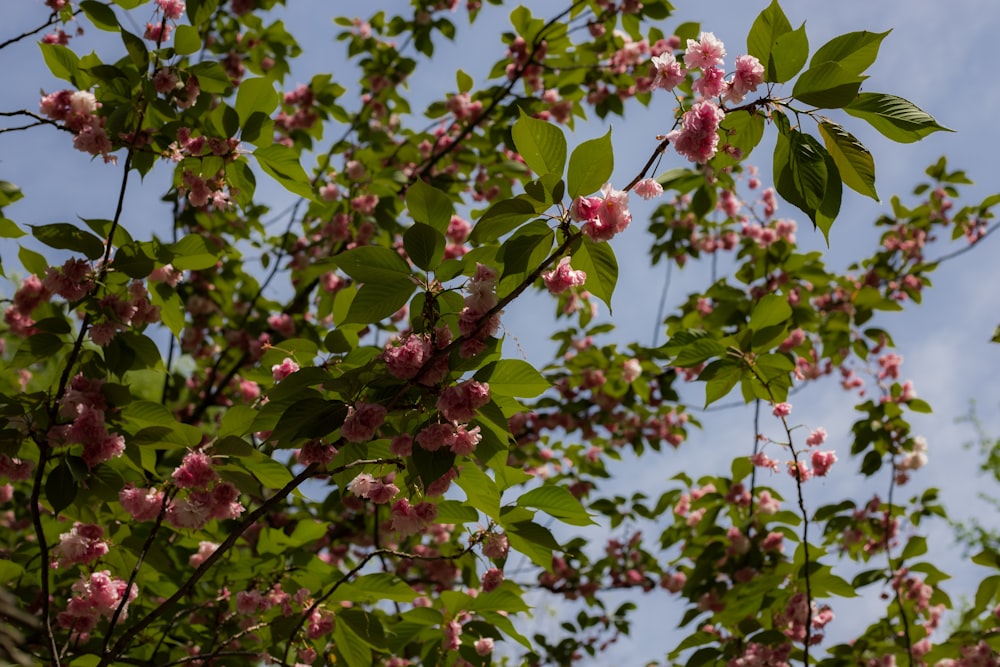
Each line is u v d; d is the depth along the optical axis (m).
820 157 2.04
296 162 3.56
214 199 3.65
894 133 2.04
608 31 6.07
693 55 2.27
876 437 5.11
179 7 3.72
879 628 4.73
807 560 3.77
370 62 6.63
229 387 6.57
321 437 2.40
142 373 7.17
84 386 2.87
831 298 7.27
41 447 2.78
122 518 3.39
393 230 6.05
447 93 6.38
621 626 7.01
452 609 3.38
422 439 2.31
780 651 4.06
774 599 4.02
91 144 3.29
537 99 5.78
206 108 3.64
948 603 4.82
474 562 4.80
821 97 2.04
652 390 6.96
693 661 4.06
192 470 2.67
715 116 2.19
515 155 6.68
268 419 2.45
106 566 3.16
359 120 6.75
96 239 2.97
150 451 2.95
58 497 2.70
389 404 2.32
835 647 4.66
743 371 3.64
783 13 2.20
